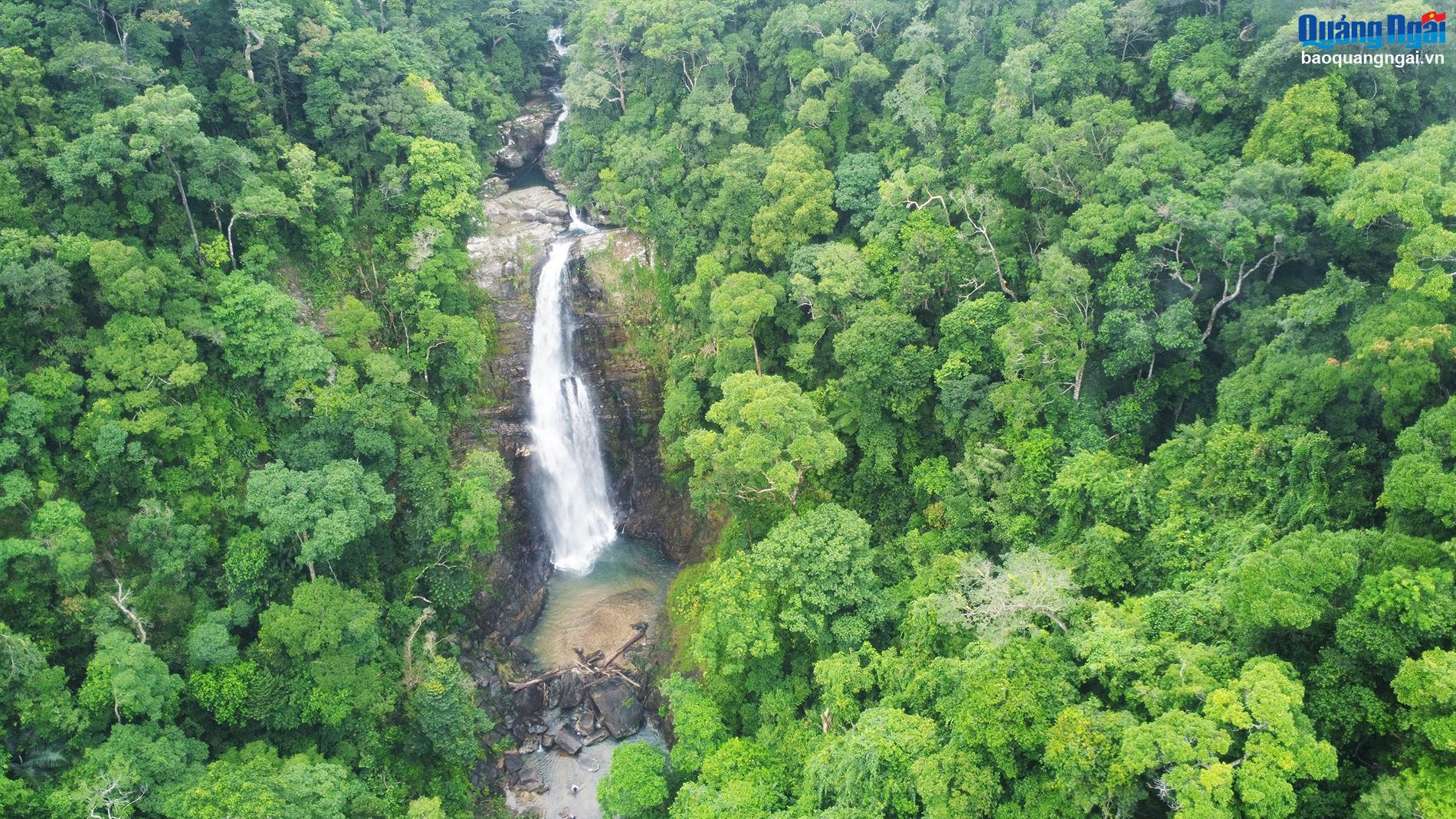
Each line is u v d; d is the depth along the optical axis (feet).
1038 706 101.19
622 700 180.96
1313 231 143.43
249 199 172.04
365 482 167.02
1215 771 83.51
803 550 146.72
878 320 168.66
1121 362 151.33
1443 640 89.51
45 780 122.52
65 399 149.59
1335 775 84.28
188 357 157.48
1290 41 150.61
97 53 161.38
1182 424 149.69
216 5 191.83
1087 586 130.52
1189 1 184.14
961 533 158.20
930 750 111.96
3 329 148.66
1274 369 129.39
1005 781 105.29
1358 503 114.42
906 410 171.53
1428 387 111.55
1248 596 97.45
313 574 156.04
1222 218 141.59
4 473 142.20
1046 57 187.32
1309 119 144.36
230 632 152.66
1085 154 168.86
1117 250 160.25
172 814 119.75
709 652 146.72
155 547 148.77
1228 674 97.81
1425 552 93.15
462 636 191.42
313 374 172.55
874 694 140.05
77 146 156.56
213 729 143.02
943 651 131.75
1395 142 151.12
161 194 165.48
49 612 138.62
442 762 161.89
